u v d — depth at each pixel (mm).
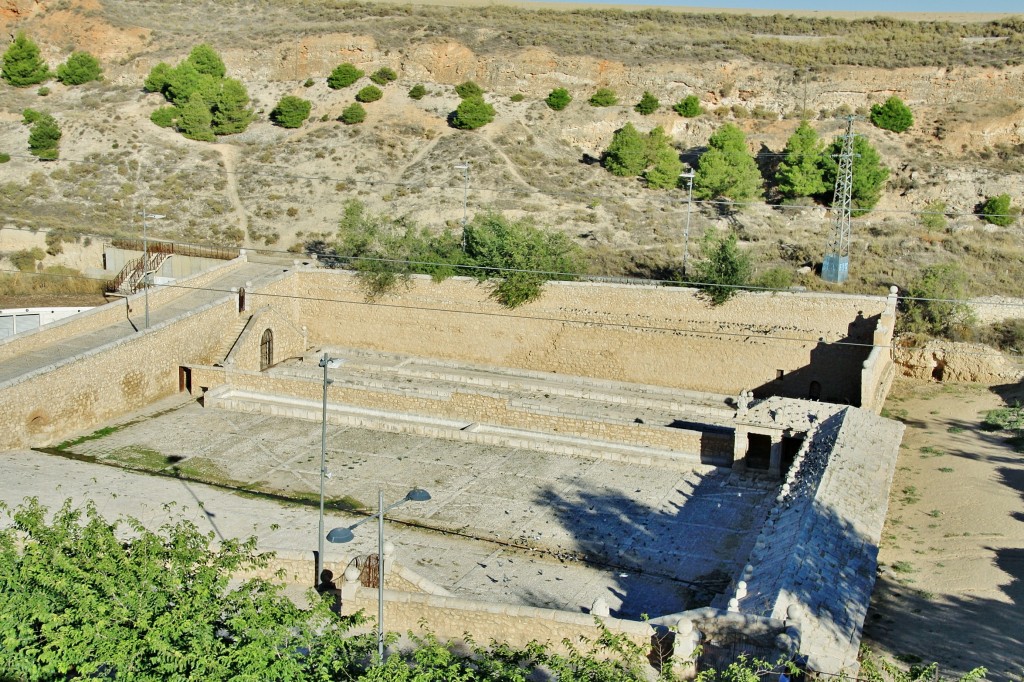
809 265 64125
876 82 91688
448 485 42375
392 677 22688
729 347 53125
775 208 75688
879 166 78812
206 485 41406
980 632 28688
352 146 83938
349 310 60000
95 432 46844
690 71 93562
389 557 31328
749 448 44875
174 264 64938
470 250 60156
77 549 26656
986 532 35219
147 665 23422
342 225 62562
